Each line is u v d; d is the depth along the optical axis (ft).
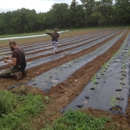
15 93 17.87
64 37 99.40
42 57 39.37
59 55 40.96
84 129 11.73
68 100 16.65
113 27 205.36
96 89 19.07
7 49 53.26
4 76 23.34
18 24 254.88
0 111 13.41
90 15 240.73
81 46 57.26
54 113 14.26
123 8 212.23
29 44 66.69
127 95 17.42
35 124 12.74
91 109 14.65
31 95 17.21
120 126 12.34
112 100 15.43
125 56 36.04
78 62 32.68
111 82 21.07
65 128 12.00
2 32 261.24
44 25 253.24
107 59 34.55
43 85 20.54
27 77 23.90
